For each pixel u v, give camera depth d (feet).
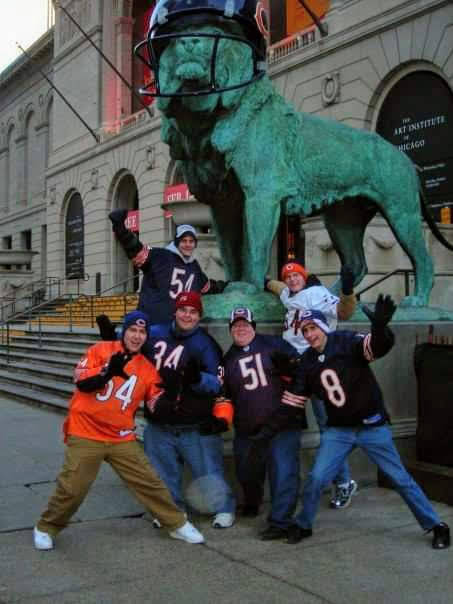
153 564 13.12
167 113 17.93
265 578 12.34
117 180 101.19
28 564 13.16
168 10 17.19
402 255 37.45
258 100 18.62
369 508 17.01
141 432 22.15
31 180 140.26
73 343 50.67
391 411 19.72
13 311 99.30
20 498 18.29
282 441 15.02
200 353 15.44
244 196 19.40
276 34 75.41
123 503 17.74
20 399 39.93
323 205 20.12
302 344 17.58
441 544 13.89
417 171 22.85
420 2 54.44
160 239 89.30
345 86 61.67
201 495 15.93
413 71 56.34
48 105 132.36
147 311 17.60
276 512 14.74
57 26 119.34
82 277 108.47
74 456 13.98
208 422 15.26
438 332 20.79
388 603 11.18
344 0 62.69
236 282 19.57
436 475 17.37
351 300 16.49
